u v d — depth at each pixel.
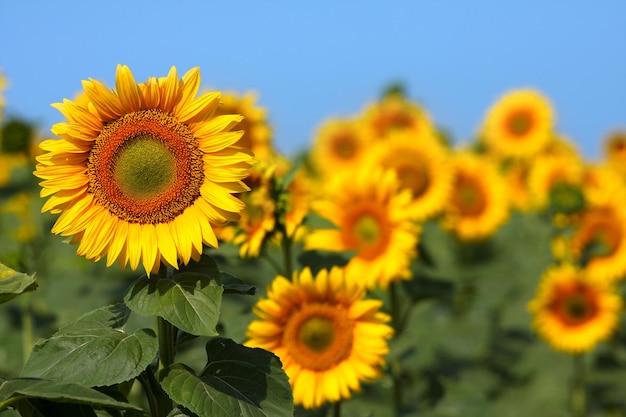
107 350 1.95
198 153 2.00
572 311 3.51
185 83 2.00
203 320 1.94
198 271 1.99
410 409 2.85
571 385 3.75
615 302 3.48
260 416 1.96
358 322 2.49
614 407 3.68
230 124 2.00
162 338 2.02
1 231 3.56
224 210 2.00
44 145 1.98
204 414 1.94
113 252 1.99
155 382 2.03
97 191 1.99
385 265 2.88
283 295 2.48
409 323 3.77
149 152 1.99
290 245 2.58
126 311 2.04
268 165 2.57
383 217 2.92
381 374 2.50
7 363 3.08
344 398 2.51
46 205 1.99
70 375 1.93
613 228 3.68
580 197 3.73
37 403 1.96
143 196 1.99
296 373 2.47
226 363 2.02
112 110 1.99
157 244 1.99
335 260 2.61
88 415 1.96
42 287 3.40
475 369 3.72
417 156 3.59
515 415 3.52
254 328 2.48
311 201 2.98
